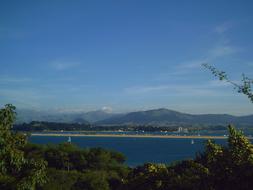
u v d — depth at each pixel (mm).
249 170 11516
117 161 74750
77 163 68625
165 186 16156
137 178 17438
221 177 12086
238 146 12391
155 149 172875
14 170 11852
